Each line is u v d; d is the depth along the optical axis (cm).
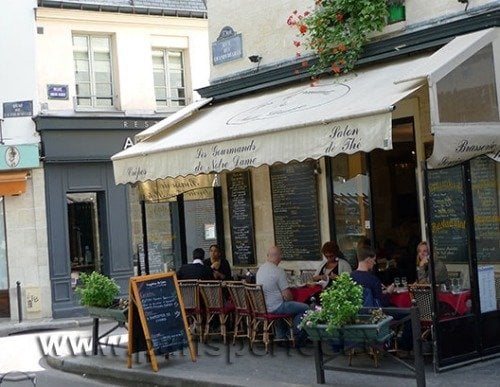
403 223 1270
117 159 1320
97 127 2042
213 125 1255
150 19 2134
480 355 998
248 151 1070
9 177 1958
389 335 889
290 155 1011
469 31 1021
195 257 1391
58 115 1995
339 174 1305
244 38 1416
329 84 1181
